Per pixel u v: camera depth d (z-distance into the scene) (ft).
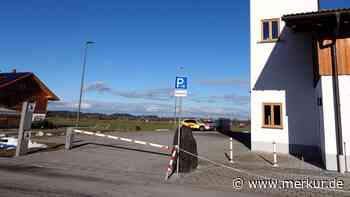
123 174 31.94
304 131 51.80
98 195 22.79
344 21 36.86
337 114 36.86
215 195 24.09
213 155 48.70
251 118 55.57
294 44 54.08
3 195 21.71
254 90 55.88
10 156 41.52
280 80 54.29
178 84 33.32
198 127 137.39
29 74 112.27
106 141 68.23
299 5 54.08
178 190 25.34
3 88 102.42
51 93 121.08
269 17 56.13
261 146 54.34
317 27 39.65
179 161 33.35
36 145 52.11
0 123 94.63
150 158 43.91
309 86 52.39
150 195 23.31
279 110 53.98
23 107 42.65
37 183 25.90
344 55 37.42
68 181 27.32
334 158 36.42
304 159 44.55
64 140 65.10
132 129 128.67
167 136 91.09
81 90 94.07
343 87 36.99
